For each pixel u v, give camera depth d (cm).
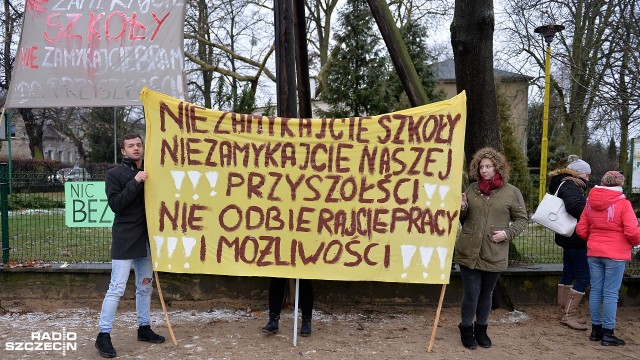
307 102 708
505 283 670
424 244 517
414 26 2128
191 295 678
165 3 714
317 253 526
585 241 592
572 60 938
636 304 677
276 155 530
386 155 523
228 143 532
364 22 1742
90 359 481
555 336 565
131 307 658
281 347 518
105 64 712
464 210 514
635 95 803
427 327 592
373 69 1741
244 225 530
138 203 506
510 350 518
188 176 530
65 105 712
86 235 774
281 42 634
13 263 690
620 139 1639
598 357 502
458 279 668
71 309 645
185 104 532
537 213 603
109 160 3884
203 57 2172
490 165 506
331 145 527
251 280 678
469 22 653
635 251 773
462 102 514
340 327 589
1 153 2914
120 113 3838
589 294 616
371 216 523
